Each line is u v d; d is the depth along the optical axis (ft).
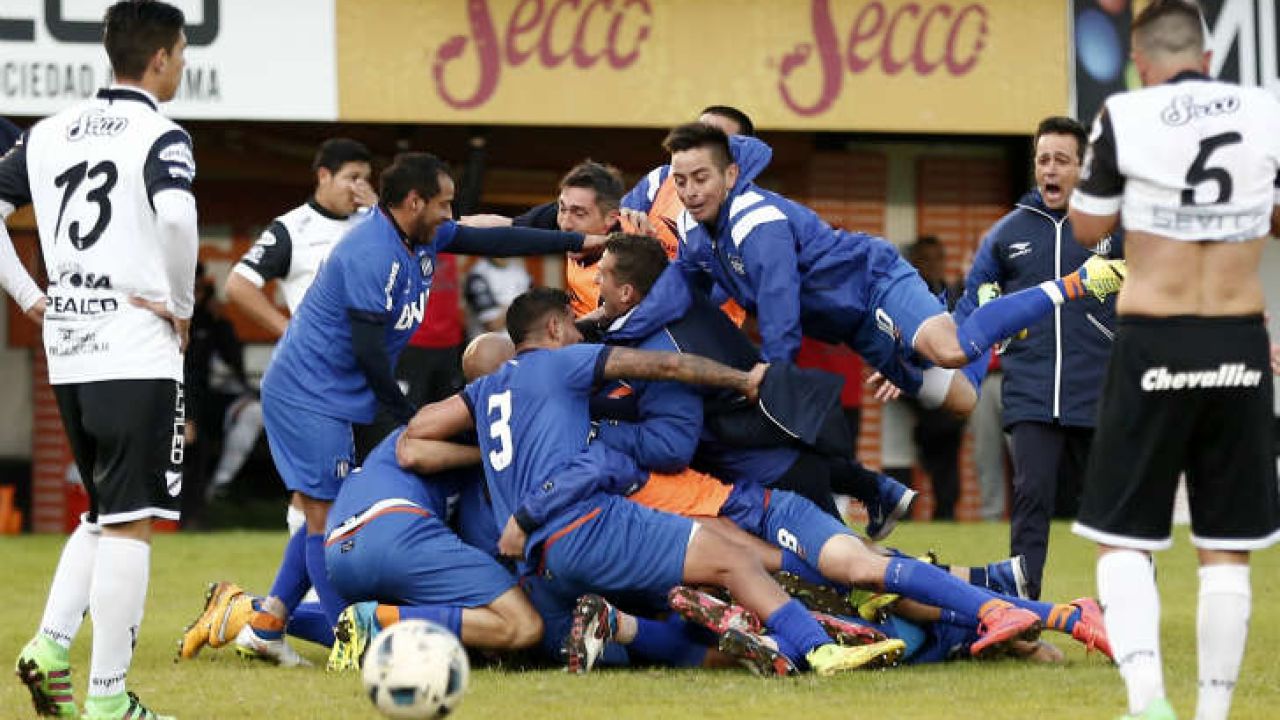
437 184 67.77
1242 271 47.14
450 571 62.23
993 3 126.82
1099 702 54.34
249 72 121.60
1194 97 47.47
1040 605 63.36
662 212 76.13
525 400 62.28
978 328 64.23
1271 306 148.46
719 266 67.97
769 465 65.51
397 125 141.28
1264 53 126.62
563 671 61.57
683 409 63.82
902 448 147.54
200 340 132.05
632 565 60.80
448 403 64.44
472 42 123.34
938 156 153.69
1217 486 47.67
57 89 119.24
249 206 144.46
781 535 64.13
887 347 69.36
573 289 77.15
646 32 124.67
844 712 52.31
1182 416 47.11
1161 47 48.55
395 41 122.93
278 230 82.58
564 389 62.28
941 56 126.72
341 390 69.26
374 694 46.65
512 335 64.75
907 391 73.15
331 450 68.74
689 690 56.70
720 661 62.39
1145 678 46.91
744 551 61.36
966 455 147.13
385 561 62.49
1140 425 47.34
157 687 60.59
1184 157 46.98
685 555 60.70
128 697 53.36
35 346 145.59
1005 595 64.34
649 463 64.08
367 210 83.97
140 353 52.70
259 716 53.72
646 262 65.62
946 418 136.56
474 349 68.85
